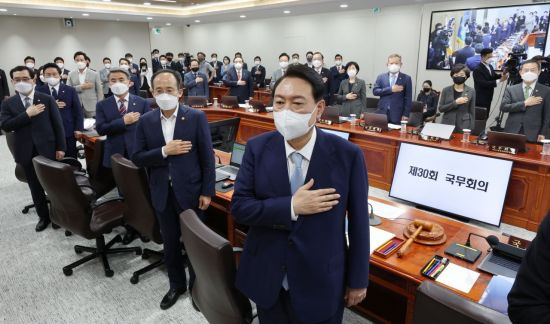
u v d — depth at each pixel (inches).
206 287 58.0
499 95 261.6
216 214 125.6
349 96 212.2
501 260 61.8
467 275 58.9
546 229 29.9
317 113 45.6
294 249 45.7
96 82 244.2
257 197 48.4
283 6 305.7
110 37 436.1
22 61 384.2
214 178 86.0
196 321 85.4
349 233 48.2
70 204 92.7
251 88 300.8
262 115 208.2
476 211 106.0
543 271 29.6
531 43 248.4
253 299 49.1
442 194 111.6
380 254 64.9
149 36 466.9
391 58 187.6
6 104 125.4
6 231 130.0
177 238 87.7
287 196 45.8
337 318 50.3
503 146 126.8
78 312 88.4
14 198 160.9
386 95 194.7
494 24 260.8
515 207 125.8
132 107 128.3
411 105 196.5
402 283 62.9
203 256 52.7
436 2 283.3
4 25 369.1
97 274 104.3
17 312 88.4
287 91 43.8
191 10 383.2
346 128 174.6
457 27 277.4
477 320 35.6
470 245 67.7
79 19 409.1
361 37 338.6
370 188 167.2
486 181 105.2
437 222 78.7
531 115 145.5
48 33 394.6
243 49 461.4
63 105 148.9
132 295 94.9
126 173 88.5
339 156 46.1
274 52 423.5
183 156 82.5
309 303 46.4
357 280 48.0
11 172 196.4
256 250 48.9
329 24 360.8
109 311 88.7
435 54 292.7
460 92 158.6
